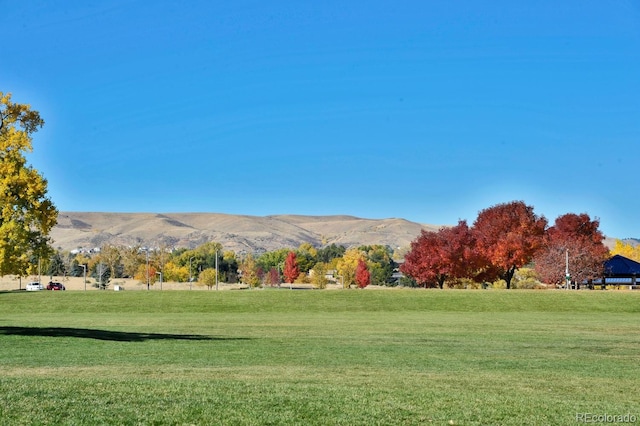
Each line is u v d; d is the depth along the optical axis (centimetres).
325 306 7812
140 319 6153
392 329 4928
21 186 3575
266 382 2056
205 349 3338
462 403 1720
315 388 1908
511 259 10512
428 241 10919
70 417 1436
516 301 8044
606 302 7956
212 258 18625
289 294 8500
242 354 3117
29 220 3634
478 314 7062
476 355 3162
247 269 16238
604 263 11544
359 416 1520
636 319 6309
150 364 2656
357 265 16450
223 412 1523
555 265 10456
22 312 7244
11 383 1881
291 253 16800
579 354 3291
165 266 17150
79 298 8062
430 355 3148
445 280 11481
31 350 3181
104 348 3328
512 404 1738
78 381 1959
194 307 7681
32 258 3891
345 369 2550
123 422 1406
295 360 2881
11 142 3588
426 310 7675
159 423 1411
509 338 4200
